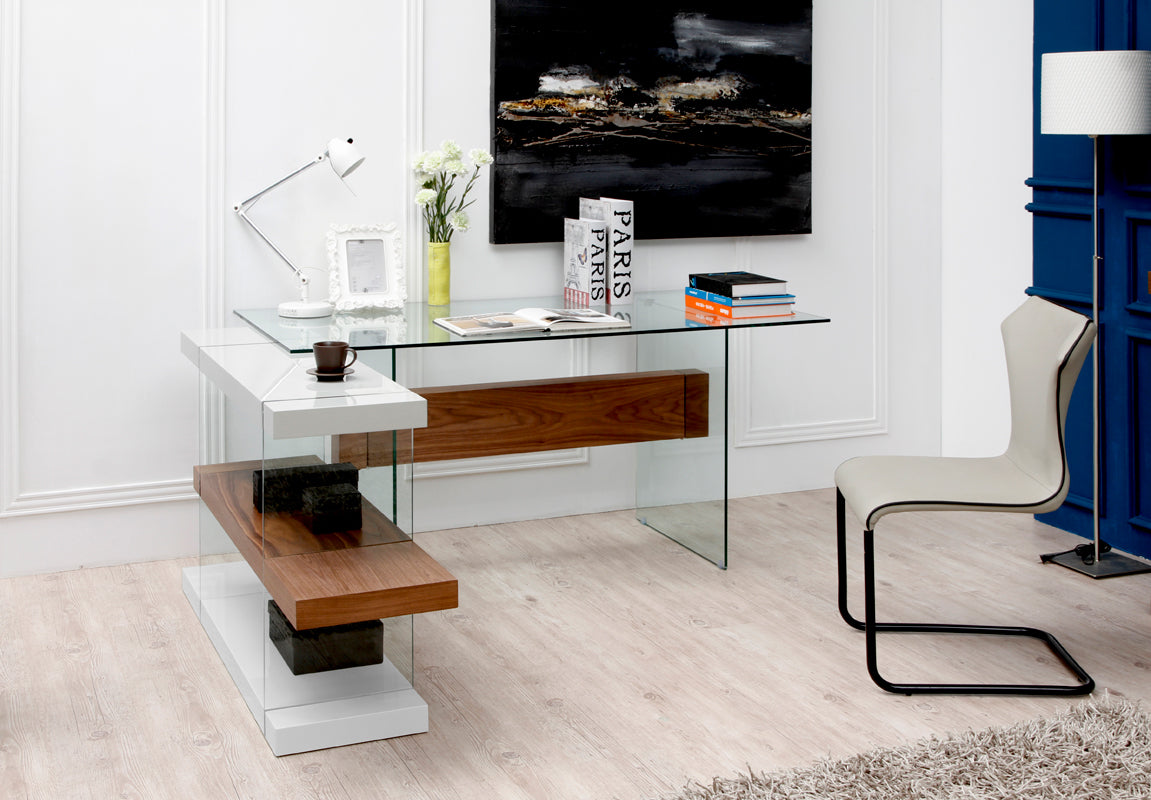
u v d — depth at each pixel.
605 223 3.85
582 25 4.01
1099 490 3.82
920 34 4.58
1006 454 3.13
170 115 3.63
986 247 4.49
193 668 2.98
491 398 3.69
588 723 2.70
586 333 3.44
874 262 4.63
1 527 3.58
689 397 3.88
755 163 4.32
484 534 4.10
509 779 2.45
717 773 2.47
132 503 3.73
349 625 2.65
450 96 3.96
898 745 2.59
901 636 3.20
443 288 3.86
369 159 3.89
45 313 3.56
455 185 4.01
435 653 3.09
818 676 2.95
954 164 4.62
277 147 3.77
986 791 2.36
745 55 4.23
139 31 3.57
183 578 3.52
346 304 3.72
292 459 2.56
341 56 3.81
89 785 2.42
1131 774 2.41
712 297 3.72
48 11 3.46
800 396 4.61
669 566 3.77
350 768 2.50
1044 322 2.96
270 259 3.81
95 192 3.58
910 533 4.11
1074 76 3.45
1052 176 4.02
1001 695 2.84
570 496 4.32
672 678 2.94
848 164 4.54
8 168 3.45
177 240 3.69
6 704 2.77
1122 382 3.80
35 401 3.58
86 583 3.58
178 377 3.74
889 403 4.74
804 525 4.21
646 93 4.12
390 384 2.77
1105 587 3.56
